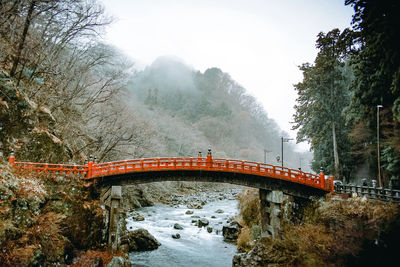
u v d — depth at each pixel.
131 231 24.66
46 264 13.55
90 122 33.69
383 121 25.70
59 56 27.16
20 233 12.84
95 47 28.58
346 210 19.33
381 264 14.93
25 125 18.80
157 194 56.00
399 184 23.19
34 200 14.70
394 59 14.42
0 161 14.82
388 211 16.58
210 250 25.12
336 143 32.50
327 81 33.59
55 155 19.89
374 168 30.77
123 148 35.44
